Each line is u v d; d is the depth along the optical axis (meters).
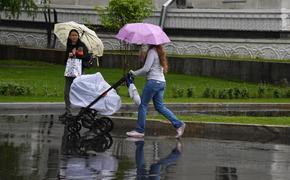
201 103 27.28
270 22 43.56
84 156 13.50
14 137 15.83
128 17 39.88
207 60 40.88
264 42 43.78
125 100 26.86
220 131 18.06
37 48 48.09
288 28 43.31
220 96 31.09
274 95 32.78
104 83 17.36
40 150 14.00
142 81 36.84
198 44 46.06
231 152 14.64
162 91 17.03
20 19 51.62
